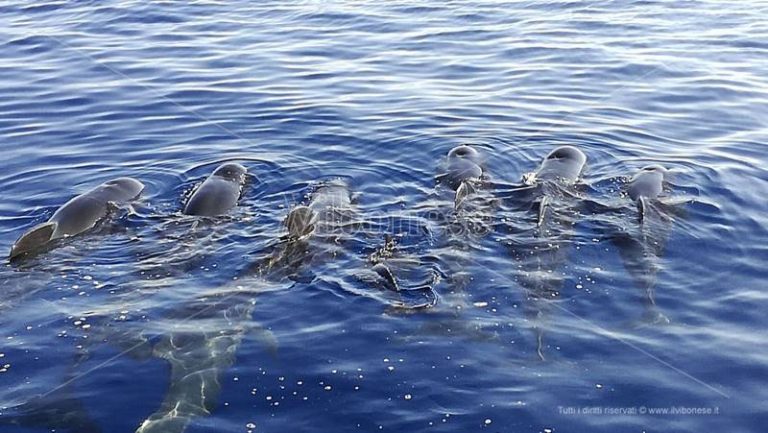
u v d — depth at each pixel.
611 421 7.73
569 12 22.48
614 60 18.70
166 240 11.05
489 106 16.19
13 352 8.78
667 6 22.80
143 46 20.27
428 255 10.43
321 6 23.59
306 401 7.99
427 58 19.11
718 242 10.78
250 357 8.60
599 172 13.14
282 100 16.56
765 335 9.01
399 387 8.14
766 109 15.91
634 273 10.08
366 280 9.86
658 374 8.36
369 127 15.15
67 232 11.21
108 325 9.19
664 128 15.10
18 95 17.11
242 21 22.28
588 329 9.04
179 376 8.37
